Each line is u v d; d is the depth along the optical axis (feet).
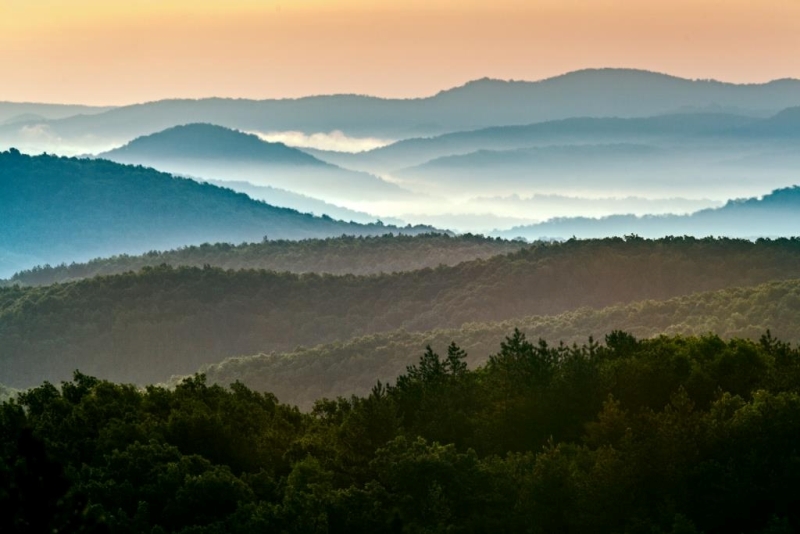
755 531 325.83
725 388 436.76
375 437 401.90
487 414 435.12
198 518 338.95
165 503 348.18
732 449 355.97
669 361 445.37
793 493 336.08
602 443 380.99
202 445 409.49
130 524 327.88
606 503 333.21
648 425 361.92
